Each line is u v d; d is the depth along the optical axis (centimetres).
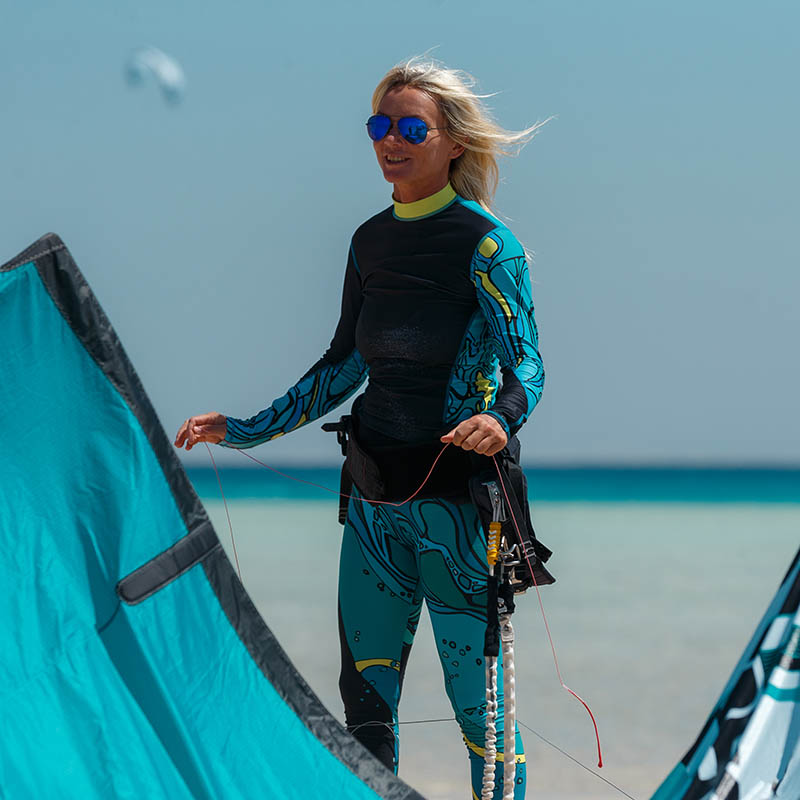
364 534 1097
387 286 1068
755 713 873
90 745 804
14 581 837
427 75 1053
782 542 6669
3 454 860
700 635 2905
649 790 1438
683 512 10662
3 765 764
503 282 1027
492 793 1018
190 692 866
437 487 1039
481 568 1041
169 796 807
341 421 1129
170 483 901
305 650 2514
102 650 845
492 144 1076
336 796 870
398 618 1104
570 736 1762
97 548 868
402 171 1041
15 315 874
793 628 893
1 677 798
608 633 2934
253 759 862
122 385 895
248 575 4053
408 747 1656
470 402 1052
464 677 1053
